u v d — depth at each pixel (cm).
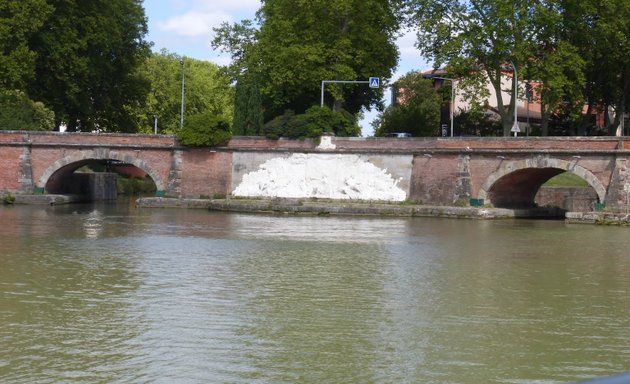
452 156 6625
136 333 2341
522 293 3033
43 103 7606
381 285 3155
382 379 1972
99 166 9531
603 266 3709
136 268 3456
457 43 7019
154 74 11319
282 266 3591
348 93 8288
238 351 2178
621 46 7169
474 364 2100
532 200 7138
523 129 9056
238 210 6669
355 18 7688
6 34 6894
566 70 7144
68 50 7225
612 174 5900
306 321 2519
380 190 6869
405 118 8962
